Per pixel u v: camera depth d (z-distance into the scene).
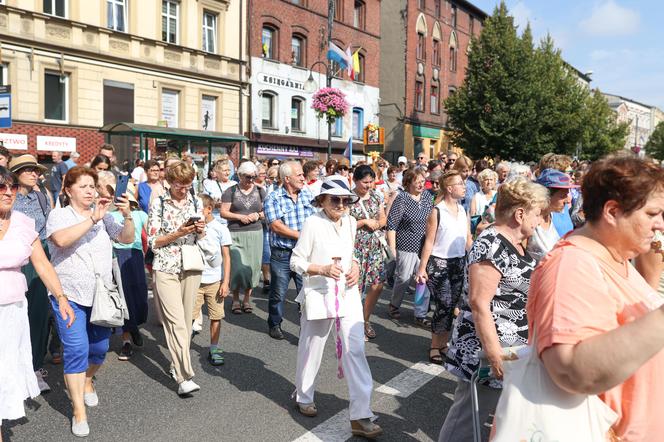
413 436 3.90
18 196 5.01
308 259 4.07
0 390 3.44
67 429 3.90
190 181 4.65
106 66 19.45
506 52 30.31
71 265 3.97
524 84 30.23
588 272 1.72
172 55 21.66
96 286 4.02
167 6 21.58
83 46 18.73
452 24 41.19
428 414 4.28
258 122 25.31
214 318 5.29
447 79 40.56
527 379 1.86
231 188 6.99
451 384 4.90
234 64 24.12
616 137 44.06
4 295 3.47
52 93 18.23
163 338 6.09
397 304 7.09
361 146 31.75
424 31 37.50
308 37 27.64
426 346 6.00
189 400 4.44
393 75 36.47
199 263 4.56
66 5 18.42
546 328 1.70
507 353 1.94
